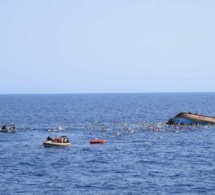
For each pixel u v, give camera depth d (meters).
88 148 198.75
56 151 190.50
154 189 126.06
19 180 136.50
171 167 155.38
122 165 159.38
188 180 135.88
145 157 175.88
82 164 161.50
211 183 132.38
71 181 135.00
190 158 173.50
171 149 196.25
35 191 124.00
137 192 123.00
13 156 178.25
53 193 121.88
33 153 185.50
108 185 130.25
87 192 122.94
